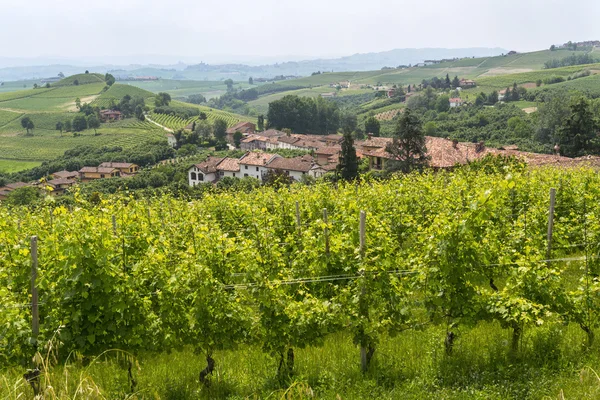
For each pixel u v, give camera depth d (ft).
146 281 29.73
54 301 26.91
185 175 314.35
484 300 29.99
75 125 563.89
